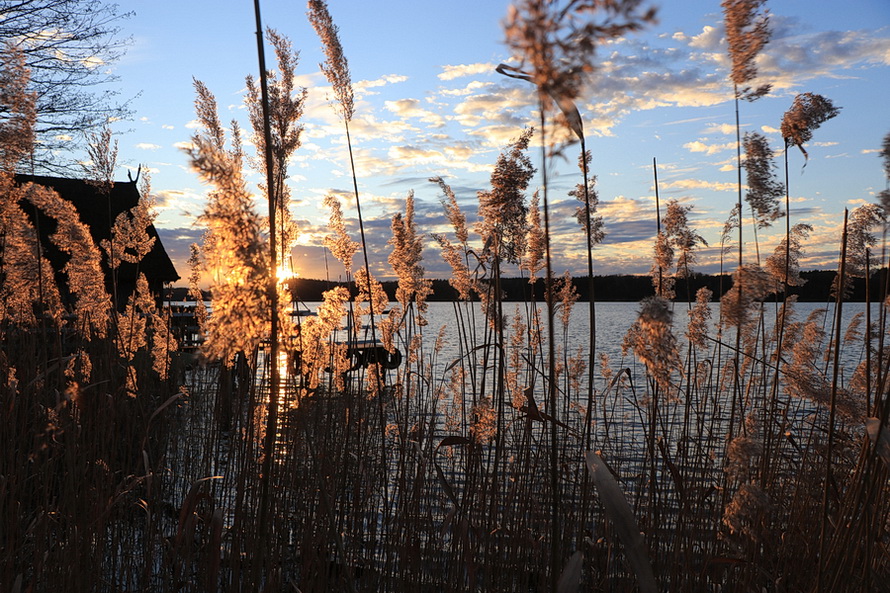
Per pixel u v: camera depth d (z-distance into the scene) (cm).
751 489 197
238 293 135
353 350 357
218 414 459
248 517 351
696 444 376
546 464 369
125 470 369
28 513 336
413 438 403
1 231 299
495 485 298
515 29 112
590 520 394
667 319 159
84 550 291
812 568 268
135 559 374
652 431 328
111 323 403
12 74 283
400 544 348
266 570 301
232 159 139
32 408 369
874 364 280
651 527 338
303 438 365
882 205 210
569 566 141
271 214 136
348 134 276
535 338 436
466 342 399
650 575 142
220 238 134
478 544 317
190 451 505
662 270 354
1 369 335
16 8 1438
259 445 327
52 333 409
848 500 238
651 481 333
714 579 309
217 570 233
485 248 258
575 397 487
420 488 343
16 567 310
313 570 333
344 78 275
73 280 352
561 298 437
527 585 331
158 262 2227
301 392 273
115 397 383
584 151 153
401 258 392
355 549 350
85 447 320
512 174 229
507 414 431
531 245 395
